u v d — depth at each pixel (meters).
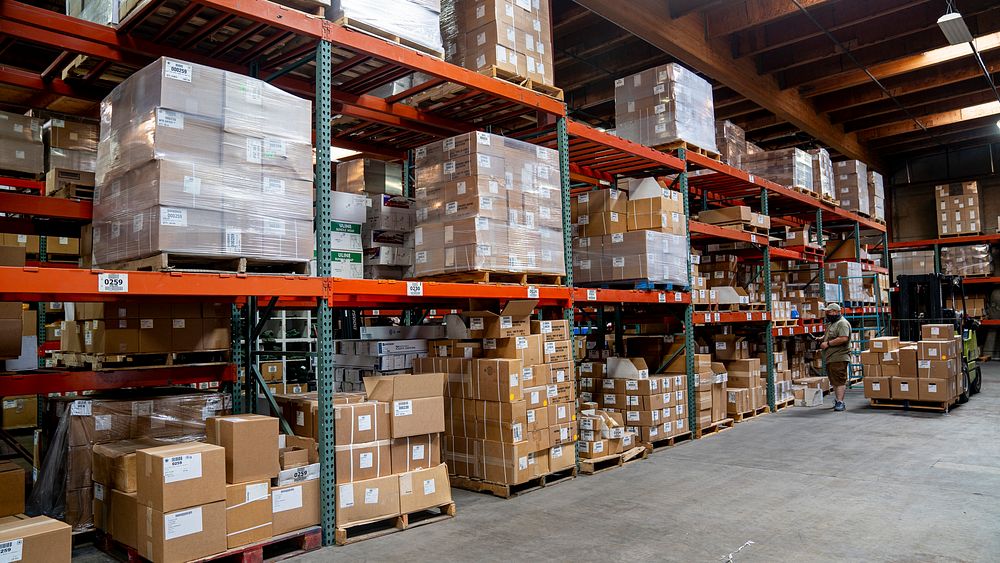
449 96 6.21
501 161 5.95
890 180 21.19
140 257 4.11
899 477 6.12
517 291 6.03
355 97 6.18
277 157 4.44
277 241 4.39
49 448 4.70
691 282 8.66
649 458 7.26
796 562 4.08
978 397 11.73
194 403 5.06
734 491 5.77
